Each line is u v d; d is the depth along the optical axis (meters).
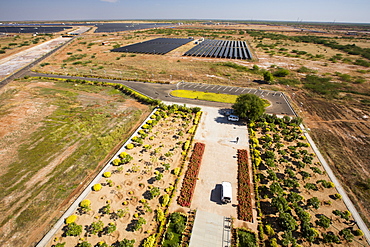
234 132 45.44
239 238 25.05
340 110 55.34
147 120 48.78
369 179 33.03
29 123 48.00
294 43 159.00
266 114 49.81
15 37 177.62
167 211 27.56
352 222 26.48
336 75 83.38
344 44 153.12
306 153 37.91
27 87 69.00
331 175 33.97
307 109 56.16
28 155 37.94
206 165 35.91
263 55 116.94
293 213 27.75
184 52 122.50
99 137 42.94
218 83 73.81
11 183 31.92
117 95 64.50
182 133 44.34
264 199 29.95
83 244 22.61
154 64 97.00
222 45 147.38
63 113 52.78
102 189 30.88
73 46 140.25
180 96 62.75
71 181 32.38
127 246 22.14
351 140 42.97
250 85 72.50
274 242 23.86
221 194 29.73
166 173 34.06
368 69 90.62
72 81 74.81
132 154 38.28
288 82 74.75
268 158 36.41
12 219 26.45
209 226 25.98
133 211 27.67
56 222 26.09
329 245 24.08
